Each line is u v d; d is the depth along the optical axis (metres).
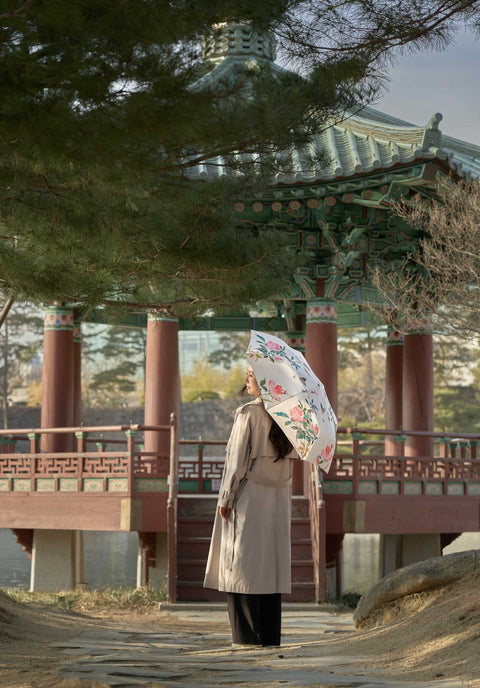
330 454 5.80
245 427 5.79
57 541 14.70
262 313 20.89
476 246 13.16
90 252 7.93
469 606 6.19
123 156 5.73
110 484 13.41
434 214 13.50
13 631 7.48
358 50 6.81
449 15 6.87
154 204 7.13
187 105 5.40
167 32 5.23
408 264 15.88
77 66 5.23
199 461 17.23
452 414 49.66
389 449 18.36
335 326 15.28
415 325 14.80
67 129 5.26
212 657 5.71
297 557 12.62
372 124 14.39
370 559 27.03
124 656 6.05
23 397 65.25
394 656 5.63
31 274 7.93
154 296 9.41
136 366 59.81
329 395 15.01
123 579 20.86
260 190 8.16
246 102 6.08
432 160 13.59
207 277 8.40
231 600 5.91
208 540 12.68
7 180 6.23
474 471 15.21
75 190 6.59
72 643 7.10
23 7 4.96
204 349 70.88
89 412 55.16
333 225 14.98
